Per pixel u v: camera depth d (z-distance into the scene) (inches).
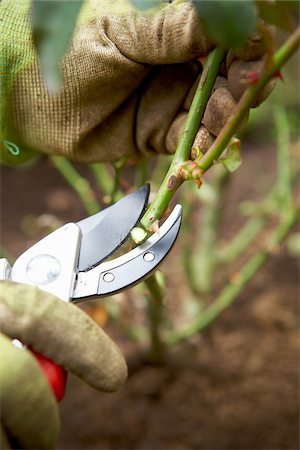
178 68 20.2
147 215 18.9
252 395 36.6
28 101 20.5
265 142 54.9
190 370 37.8
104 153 21.5
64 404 36.7
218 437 35.1
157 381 37.2
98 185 51.2
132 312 39.6
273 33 17.8
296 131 49.8
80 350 16.8
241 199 49.5
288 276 43.0
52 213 49.5
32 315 16.6
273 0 16.3
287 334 39.6
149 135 20.9
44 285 19.0
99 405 36.5
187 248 37.5
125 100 20.8
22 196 51.3
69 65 19.6
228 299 36.4
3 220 49.2
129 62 19.4
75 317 16.9
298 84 54.2
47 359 17.0
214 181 39.6
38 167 53.6
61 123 20.6
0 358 16.2
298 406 35.9
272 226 46.4
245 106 17.1
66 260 19.3
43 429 16.4
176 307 41.3
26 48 19.9
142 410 36.3
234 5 15.2
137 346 38.4
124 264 19.1
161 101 20.4
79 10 15.2
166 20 18.5
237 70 17.9
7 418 16.2
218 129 18.5
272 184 50.2
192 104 18.6
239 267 43.9
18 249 46.3
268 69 16.5
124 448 35.1
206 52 18.6
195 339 39.3
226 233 46.9
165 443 35.1
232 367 37.9
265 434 35.0
